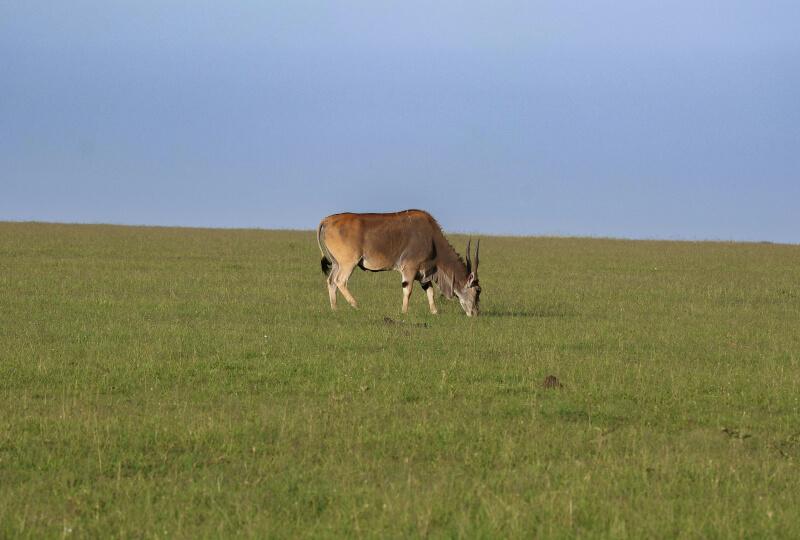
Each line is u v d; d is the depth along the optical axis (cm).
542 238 18875
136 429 3036
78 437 2919
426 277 6191
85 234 15112
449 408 3431
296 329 5078
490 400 3588
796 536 2191
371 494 2420
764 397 3672
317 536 2138
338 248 6091
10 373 3819
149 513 2278
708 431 3177
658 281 8694
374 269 6138
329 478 2584
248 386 3719
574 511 2294
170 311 5788
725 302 7081
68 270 8412
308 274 8762
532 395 3628
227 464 2722
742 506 2373
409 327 5303
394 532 2159
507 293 7450
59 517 2275
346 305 6419
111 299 6281
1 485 2498
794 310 6619
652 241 17925
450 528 2188
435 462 2767
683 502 2394
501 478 2583
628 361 4375
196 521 2262
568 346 4788
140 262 9569
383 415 3297
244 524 2230
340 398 3522
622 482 2547
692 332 5334
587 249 14238
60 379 3762
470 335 5012
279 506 2353
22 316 5400
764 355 4612
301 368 4028
